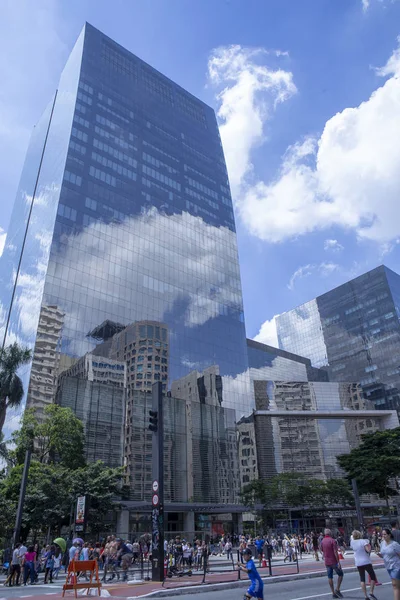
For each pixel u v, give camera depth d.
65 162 81.88
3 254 104.06
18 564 22.25
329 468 101.25
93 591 16.97
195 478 71.88
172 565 24.69
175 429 73.94
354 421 109.19
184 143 116.50
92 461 60.03
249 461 88.62
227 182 124.25
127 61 113.56
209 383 85.69
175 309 87.62
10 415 61.34
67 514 39.16
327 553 14.12
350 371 155.38
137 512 60.25
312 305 180.88
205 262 101.88
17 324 75.12
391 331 147.88
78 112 90.81
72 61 106.12
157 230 93.44
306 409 115.06
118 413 66.62
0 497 37.50
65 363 64.44
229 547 40.97
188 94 130.12
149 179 98.88
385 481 57.09
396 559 9.80
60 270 70.56
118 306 76.75
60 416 47.59
